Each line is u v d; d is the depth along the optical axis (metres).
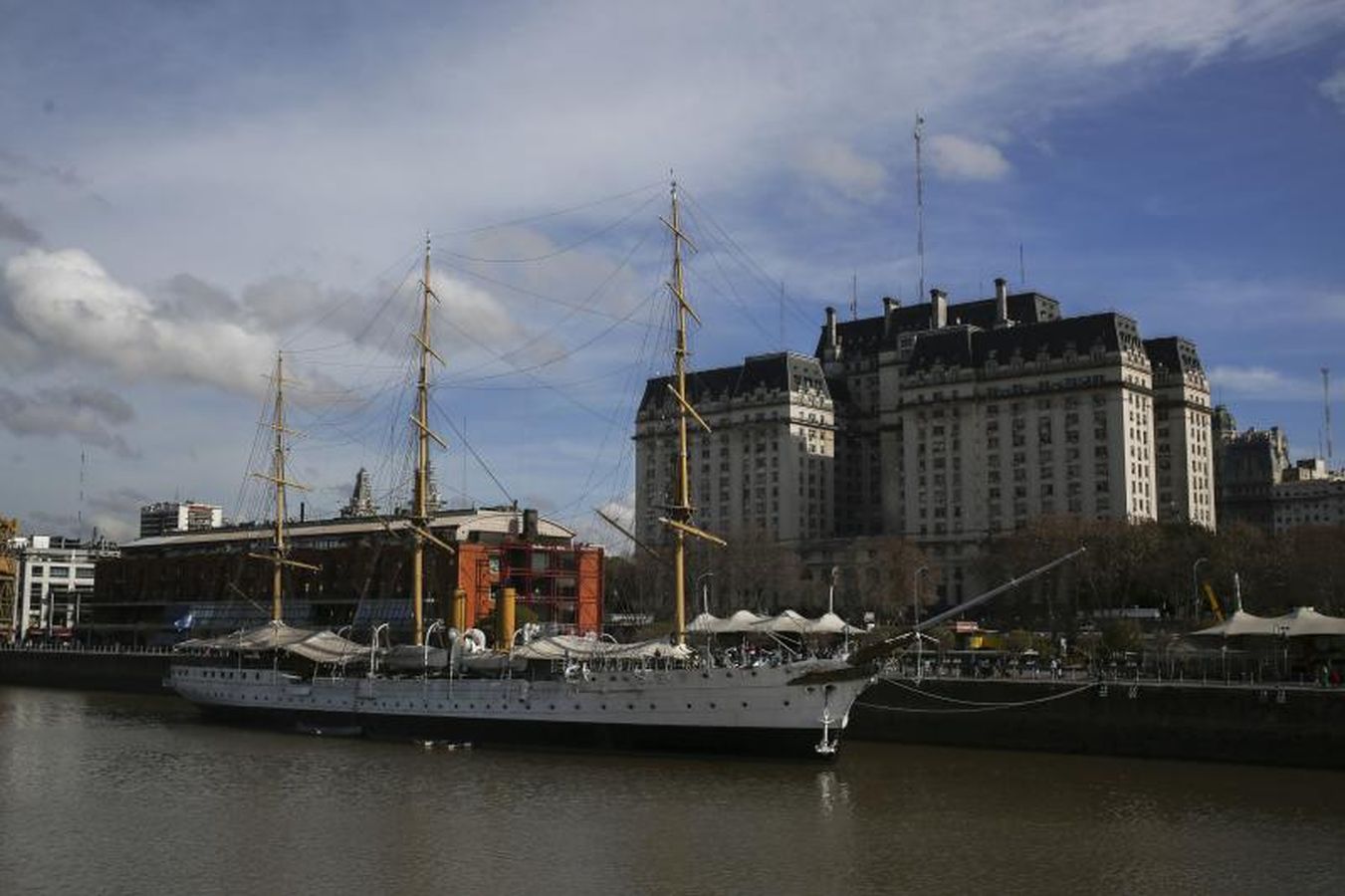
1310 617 91.00
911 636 80.06
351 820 63.44
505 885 50.38
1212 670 96.50
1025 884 50.66
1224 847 56.97
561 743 90.00
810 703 80.94
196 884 50.47
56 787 74.12
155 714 124.38
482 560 159.75
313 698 105.44
